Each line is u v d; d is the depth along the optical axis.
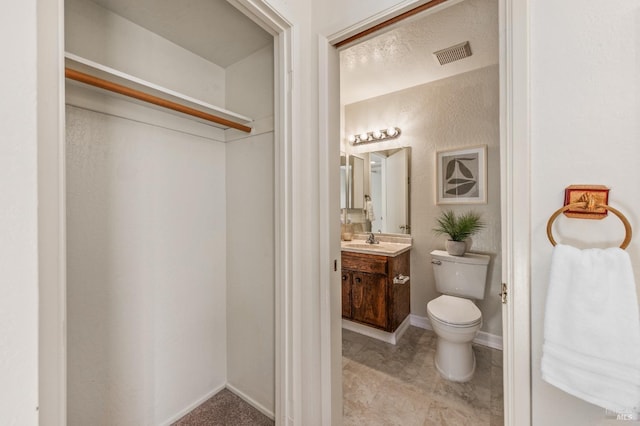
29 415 0.40
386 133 2.65
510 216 0.77
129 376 1.26
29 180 0.40
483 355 1.99
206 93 1.58
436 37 1.71
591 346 0.62
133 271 1.27
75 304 1.10
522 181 0.74
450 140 2.34
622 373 0.59
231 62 1.62
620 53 0.64
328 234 1.19
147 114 1.30
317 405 1.22
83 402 1.12
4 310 0.38
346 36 1.13
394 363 1.93
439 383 1.70
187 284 1.49
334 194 1.23
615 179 0.64
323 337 1.20
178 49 1.45
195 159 1.53
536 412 0.74
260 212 1.50
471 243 2.22
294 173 1.16
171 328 1.42
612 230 0.65
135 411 1.28
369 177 2.80
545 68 0.72
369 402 1.54
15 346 0.39
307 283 1.22
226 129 1.67
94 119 1.14
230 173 1.66
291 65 1.14
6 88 0.38
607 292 0.62
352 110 2.89
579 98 0.68
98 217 1.16
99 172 1.16
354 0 1.08
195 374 1.53
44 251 0.47
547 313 0.68
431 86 2.42
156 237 1.36
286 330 1.19
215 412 1.50
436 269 2.23
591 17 0.66
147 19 1.24
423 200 2.49
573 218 0.69
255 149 1.52
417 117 2.50
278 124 1.20
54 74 0.48
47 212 0.47
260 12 1.04
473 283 2.05
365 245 2.54
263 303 1.50
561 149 0.70
